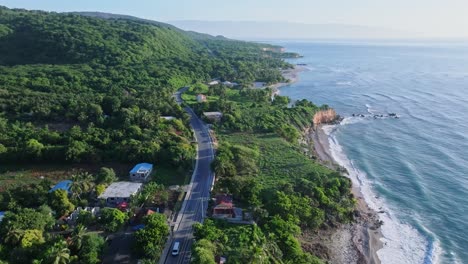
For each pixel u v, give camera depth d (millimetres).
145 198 81188
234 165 101688
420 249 78375
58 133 117375
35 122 131250
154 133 118688
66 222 74250
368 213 91938
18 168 101000
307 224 82312
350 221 87750
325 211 87375
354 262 73938
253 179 93438
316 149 137250
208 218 76938
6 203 78312
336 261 73625
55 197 77438
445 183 108812
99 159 103375
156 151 103812
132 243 66688
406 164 122875
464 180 110312
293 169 105375
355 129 164500
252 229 72938
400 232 84438
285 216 79438
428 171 117438
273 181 96312
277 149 121562
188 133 128125
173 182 93625
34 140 106812
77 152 102500
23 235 63062
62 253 57062
